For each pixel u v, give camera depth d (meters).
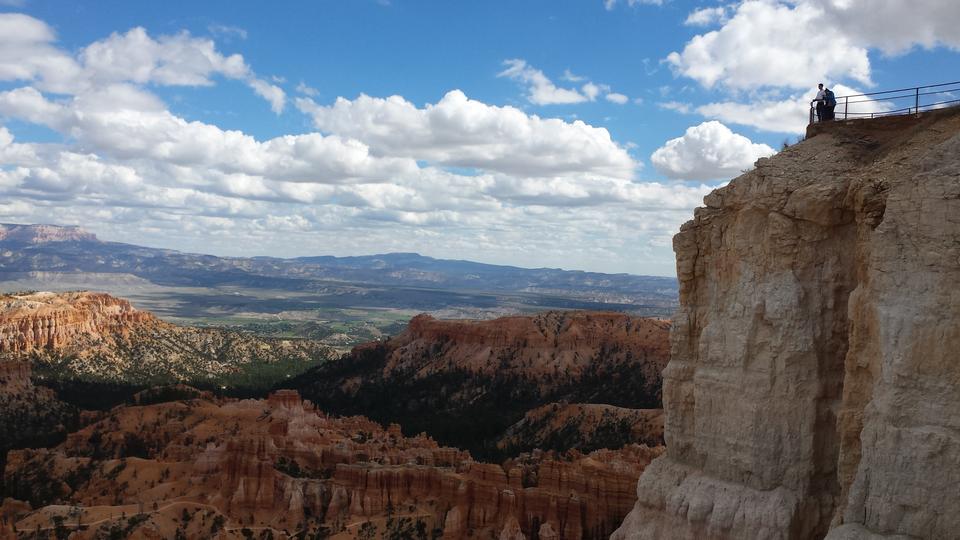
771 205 36.41
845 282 34.91
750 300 36.81
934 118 35.66
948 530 28.22
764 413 35.91
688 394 40.25
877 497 29.89
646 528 40.50
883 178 32.59
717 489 37.38
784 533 34.34
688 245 40.75
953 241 28.92
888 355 29.92
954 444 28.16
